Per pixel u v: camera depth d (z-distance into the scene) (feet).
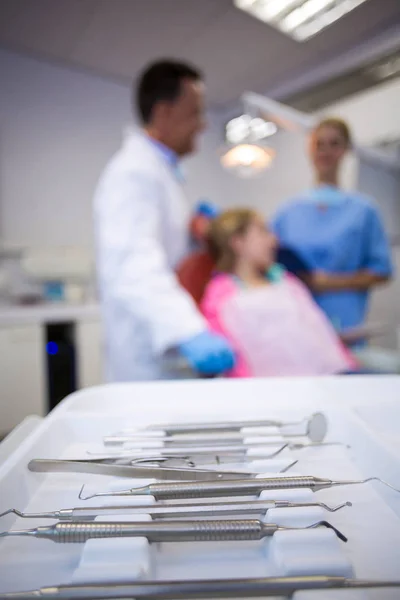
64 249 7.31
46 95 7.30
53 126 7.39
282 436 1.17
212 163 9.14
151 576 0.67
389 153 6.27
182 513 0.80
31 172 7.25
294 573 0.63
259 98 4.68
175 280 3.38
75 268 6.86
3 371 5.67
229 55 7.09
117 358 3.51
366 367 3.76
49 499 0.93
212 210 4.34
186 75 3.59
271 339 3.65
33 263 6.66
